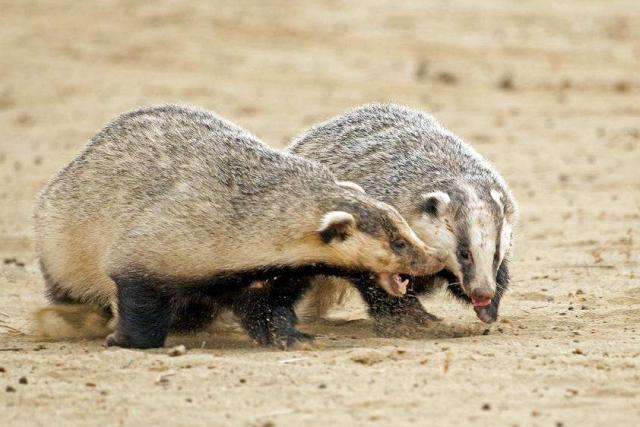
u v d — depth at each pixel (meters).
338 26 41.34
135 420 10.41
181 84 35.25
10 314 15.67
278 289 13.47
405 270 12.91
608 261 17.72
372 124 16.17
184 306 13.47
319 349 13.16
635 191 23.11
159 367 11.98
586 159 26.25
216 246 12.91
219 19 42.41
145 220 13.10
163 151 13.53
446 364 11.61
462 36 39.88
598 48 38.16
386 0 44.34
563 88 34.28
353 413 10.39
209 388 11.23
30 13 43.31
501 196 14.67
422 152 15.33
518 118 30.81
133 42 39.97
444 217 14.29
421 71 35.66
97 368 12.00
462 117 31.02
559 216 21.23
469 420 10.13
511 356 12.20
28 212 23.03
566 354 12.24
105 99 33.97
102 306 14.44
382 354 12.23
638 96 33.19
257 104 32.88
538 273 17.17
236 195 13.01
